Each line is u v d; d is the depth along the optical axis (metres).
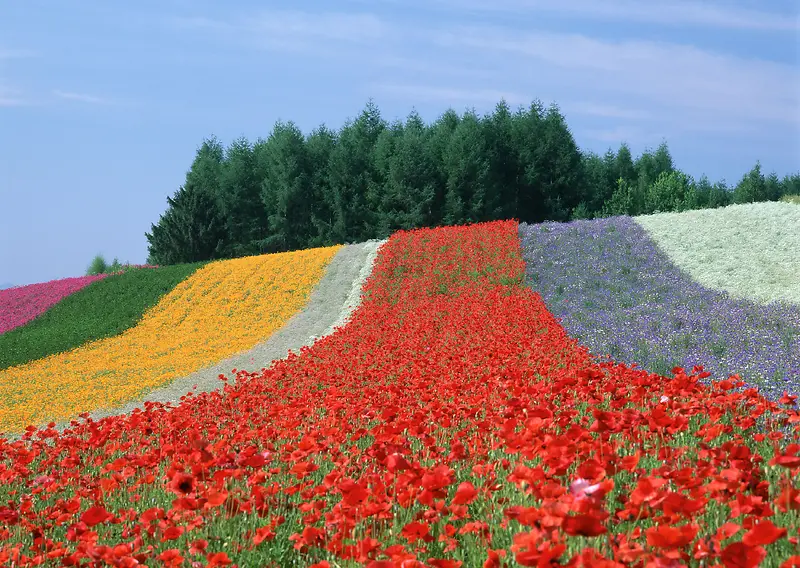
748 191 63.03
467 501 4.20
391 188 55.59
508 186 61.62
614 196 61.16
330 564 4.30
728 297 20.33
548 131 60.97
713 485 3.81
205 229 52.91
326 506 5.40
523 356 13.06
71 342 28.53
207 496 4.83
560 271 25.52
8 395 20.41
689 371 11.46
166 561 4.35
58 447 8.68
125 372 22.27
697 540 3.77
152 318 30.91
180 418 8.98
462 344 16.84
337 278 31.72
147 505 6.52
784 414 6.55
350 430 7.61
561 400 8.19
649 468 5.69
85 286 37.66
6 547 5.43
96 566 4.41
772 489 4.29
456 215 55.12
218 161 67.69
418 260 30.00
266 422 9.02
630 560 3.24
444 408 7.55
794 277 22.39
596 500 3.33
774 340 13.59
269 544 5.09
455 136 56.78
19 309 36.34
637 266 25.03
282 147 58.78
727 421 6.92
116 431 9.26
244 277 34.19
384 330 21.39
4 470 7.97
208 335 27.19
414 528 4.04
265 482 5.96
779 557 3.86
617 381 8.52
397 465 4.68
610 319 17.73
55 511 6.24
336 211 56.56
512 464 5.69
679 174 68.06
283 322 27.61
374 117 65.12
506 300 22.31
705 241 27.06
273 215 58.38
